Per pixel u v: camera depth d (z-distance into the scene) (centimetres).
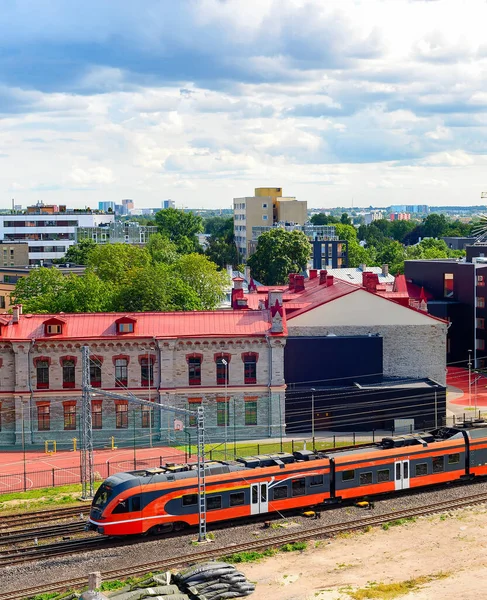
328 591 5153
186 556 5688
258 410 9194
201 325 9238
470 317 13912
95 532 6306
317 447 8681
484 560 5653
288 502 6638
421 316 10062
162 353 9031
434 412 9444
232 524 6494
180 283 13000
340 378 9612
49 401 9031
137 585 5103
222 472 6425
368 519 6494
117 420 9081
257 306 11256
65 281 13125
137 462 8275
